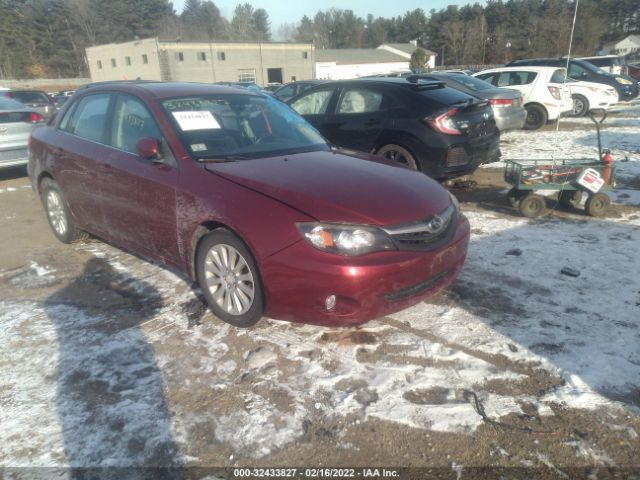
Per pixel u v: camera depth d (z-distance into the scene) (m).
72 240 4.84
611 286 3.72
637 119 13.28
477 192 6.59
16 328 3.34
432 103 5.80
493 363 2.87
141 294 3.79
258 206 2.95
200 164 3.38
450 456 2.25
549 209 5.66
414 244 2.93
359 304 2.75
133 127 3.87
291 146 3.96
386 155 6.12
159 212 3.52
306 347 3.05
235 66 49.41
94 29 73.25
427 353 2.97
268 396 2.63
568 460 2.21
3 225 5.68
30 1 71.12
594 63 19.08
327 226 2.76
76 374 2.83
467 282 3.85
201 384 2.74
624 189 6.45
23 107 7.98
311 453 2.27
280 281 2.84
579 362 2.84
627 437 2.32
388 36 101.75
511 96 9.77
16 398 2.64
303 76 54.12
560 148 9.44
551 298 3.56
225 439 2.35
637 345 2.98
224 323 3.33
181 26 87.06
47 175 4.85
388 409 2.53
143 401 2.61
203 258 3.30
